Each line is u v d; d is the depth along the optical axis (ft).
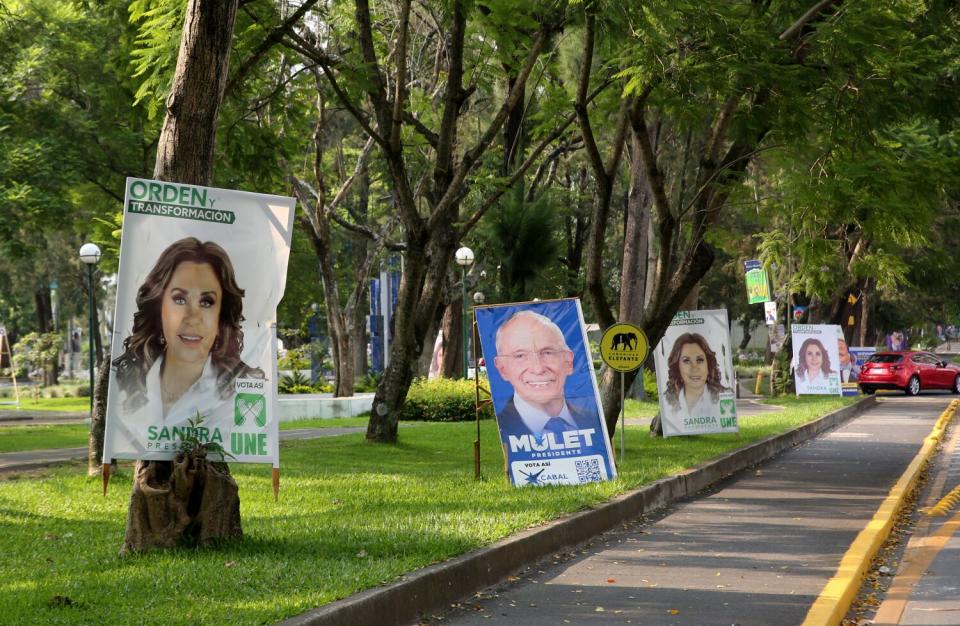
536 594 29.22
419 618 26.12
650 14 51.55
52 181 89.20
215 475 30.73
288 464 60.03
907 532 41.75
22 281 191.62
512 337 49.85
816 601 27.45
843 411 110.01
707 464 57.98
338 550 30.30
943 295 203.72
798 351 137.59
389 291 180.55
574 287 166.20
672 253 69.26
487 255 132.87
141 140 92.02
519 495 44.16
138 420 30.45
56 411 144.15
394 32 77.46
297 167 117.60
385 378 74.54
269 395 31.68
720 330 74.59
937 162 57.21
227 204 31.71
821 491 52.65
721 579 30.96
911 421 105.29
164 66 54.29
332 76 63.00
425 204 133.80
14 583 26.16
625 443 72.28
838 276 119.03
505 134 110.93
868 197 55.16
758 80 52.44
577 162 145.18
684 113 54.29
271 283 31.94
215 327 31.32
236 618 22.00
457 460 63.52
